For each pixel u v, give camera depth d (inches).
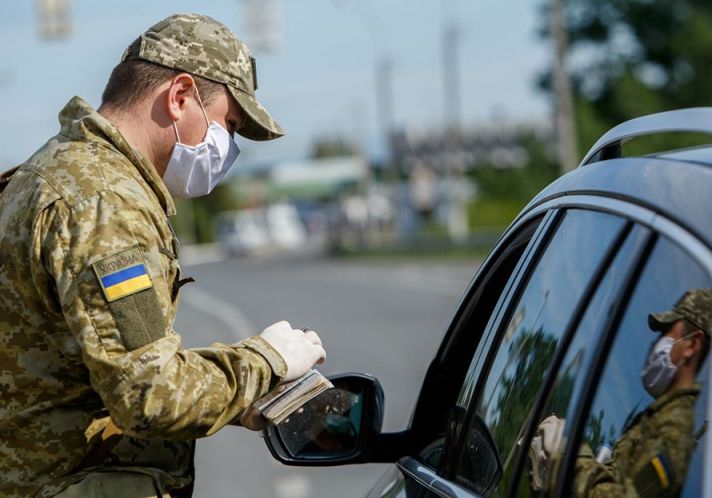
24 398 117.8
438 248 2142.0
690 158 92.7
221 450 460.1
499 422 112.0
